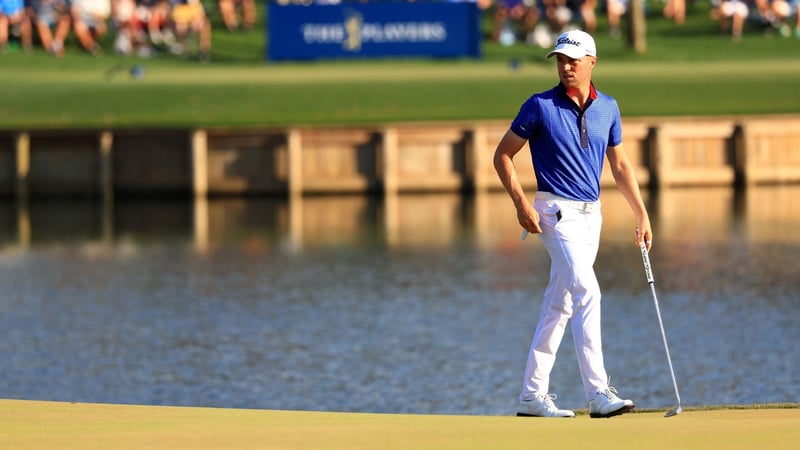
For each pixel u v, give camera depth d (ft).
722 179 410.93
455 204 378.94
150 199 404.16
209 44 579.48
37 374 187.52
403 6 542.16
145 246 311.68
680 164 409.90
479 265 277.64
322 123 426.51
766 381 176.96
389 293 247.29
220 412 95.96
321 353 198.70
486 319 222.28
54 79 507.71
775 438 80.48
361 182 402.11
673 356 193.16
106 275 271.90
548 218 101.14
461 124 401.29
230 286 257.14
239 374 186.29
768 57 571.28
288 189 401.29
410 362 192.24
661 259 282.36
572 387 179.32
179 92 477.77
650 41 602.03
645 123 405.18
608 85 490.90
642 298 239.30
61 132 403.34
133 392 176.76
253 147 402.93
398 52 542.57
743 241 304.91
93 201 402.11
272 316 227.20
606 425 86.53
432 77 501.56
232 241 317.83
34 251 306.96
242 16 616.80
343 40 540.93
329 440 81.92
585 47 99.14
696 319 219.20
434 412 163.73
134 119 446.19
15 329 218.59
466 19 542.16
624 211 362.53
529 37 589.32
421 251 297.12
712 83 495.41
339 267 277.23
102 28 583.17
